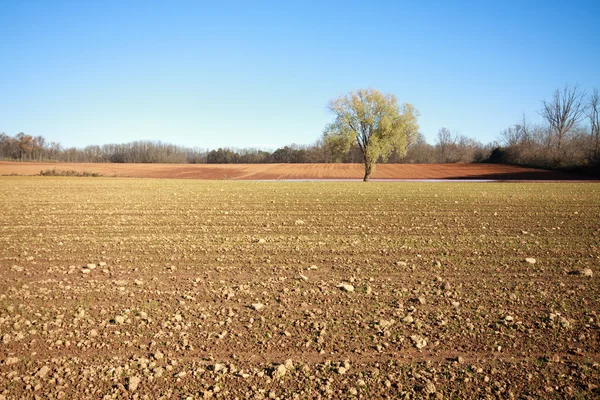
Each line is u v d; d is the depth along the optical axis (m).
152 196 30.95
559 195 30.61
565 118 88.81
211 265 11.70
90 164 108.56
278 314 8.18
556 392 5.64
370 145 56.62
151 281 10.27
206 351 6.75
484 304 8.62
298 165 101.94
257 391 5.63
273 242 14.59
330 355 6.62
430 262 11.87
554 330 7.38
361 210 22.70
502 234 15.83
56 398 5.52
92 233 16.38
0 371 6.15
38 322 7.79
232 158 133.38
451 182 54.53
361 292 9.40
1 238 15.43
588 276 10.43
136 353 6.68
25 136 138.00
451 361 6.41
